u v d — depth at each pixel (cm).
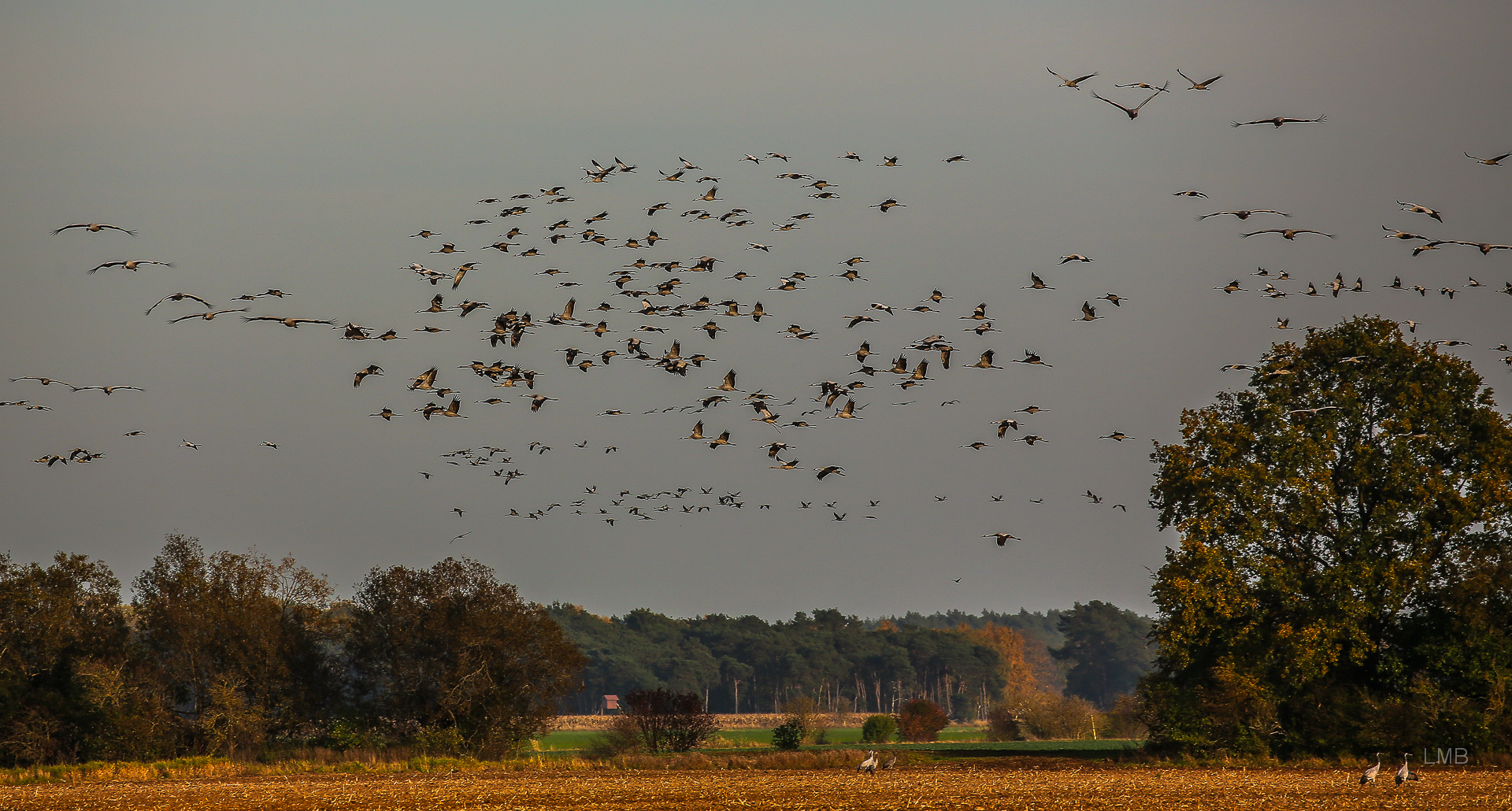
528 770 6112
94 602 6819
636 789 4869
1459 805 3972
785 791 4703
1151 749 6175
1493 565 5391
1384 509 5475
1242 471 5594
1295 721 5744
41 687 6550
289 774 5909
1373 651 5725
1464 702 5381
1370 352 5688
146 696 6588
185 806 4381
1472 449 5541
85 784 5369
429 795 4691
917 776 5412
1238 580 5594
